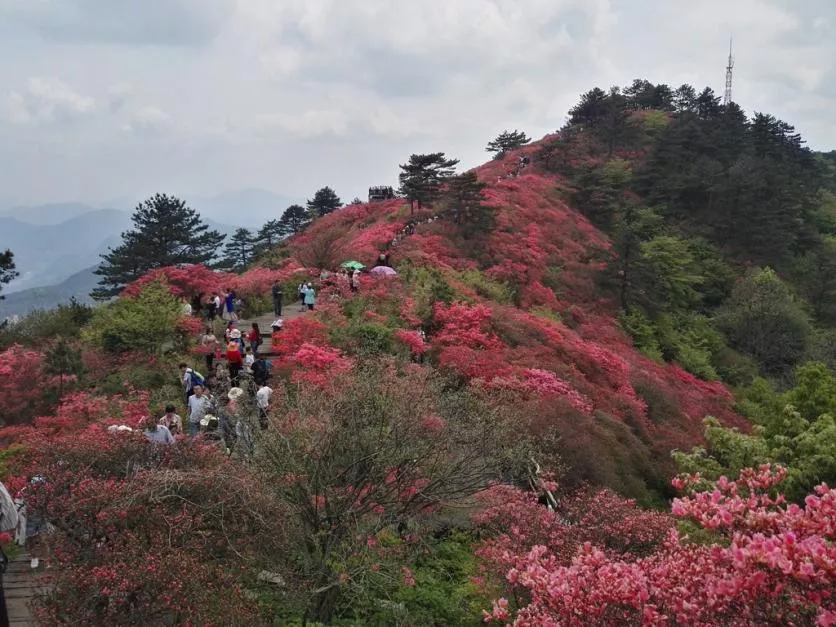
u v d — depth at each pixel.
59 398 15.14
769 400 27.72
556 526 10.12
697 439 21.61
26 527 9.07
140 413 14.38
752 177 51.66
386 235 34.44
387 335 19.44
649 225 50.16
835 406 16.53
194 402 13.20
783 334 38.50
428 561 10.75
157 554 6.94
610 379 22.70
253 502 8.02
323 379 14.38
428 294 23.27
